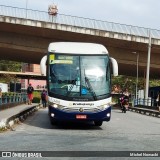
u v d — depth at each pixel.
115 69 16.28
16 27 37.34
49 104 15.85
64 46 16.55
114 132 15.27
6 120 15.75
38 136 13.06
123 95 35.00
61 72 15.98
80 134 14.20
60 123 17.84
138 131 15.98
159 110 32.69
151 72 54.59
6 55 45.12
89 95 15.78
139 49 44.62
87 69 16.08
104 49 16.67
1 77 61.53
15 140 11.77
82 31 39.69
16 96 33.66
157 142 12.11
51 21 38.22
